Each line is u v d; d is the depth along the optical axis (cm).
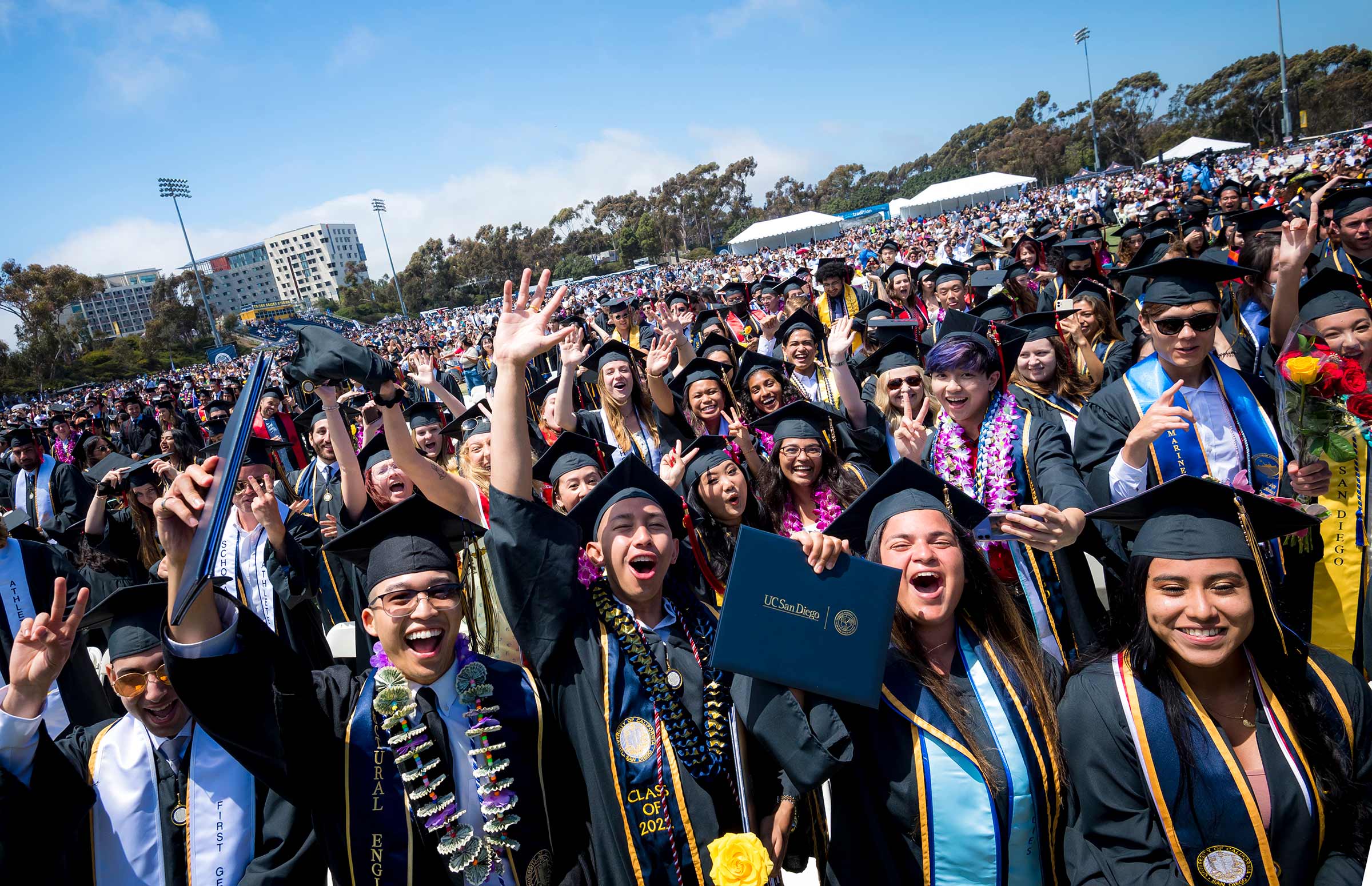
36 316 7419
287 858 242
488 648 299
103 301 17675
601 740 223
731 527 393
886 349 535
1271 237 473
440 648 220
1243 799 188
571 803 236
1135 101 10125
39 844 205
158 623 244
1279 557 315
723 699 233
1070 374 477
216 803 242
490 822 209
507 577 233
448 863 207
